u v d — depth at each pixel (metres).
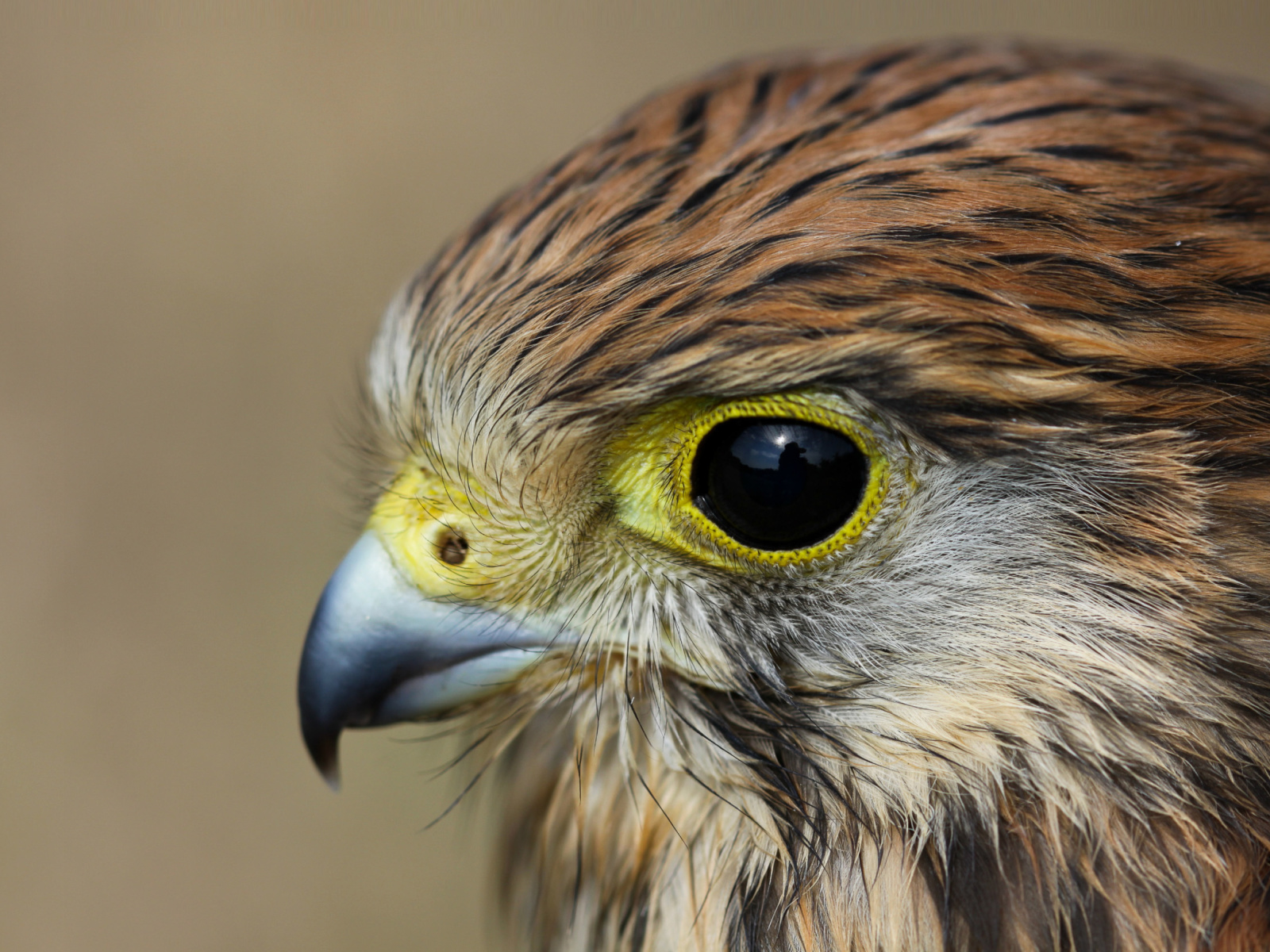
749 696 0.82
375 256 1.60
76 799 1.39
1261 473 0.81
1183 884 0.81
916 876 0.82
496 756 0.83
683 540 0.82
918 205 0.81
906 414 0.81
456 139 1.66
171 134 1.65
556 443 0.82
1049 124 0.82
